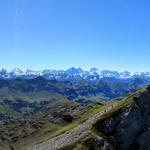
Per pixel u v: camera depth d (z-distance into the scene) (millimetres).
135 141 64938
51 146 71438
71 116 194000
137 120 67938
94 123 70312
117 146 62156
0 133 170375
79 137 65500
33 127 176875
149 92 77312
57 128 164500
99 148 58656
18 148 131125
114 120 68625
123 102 77375
